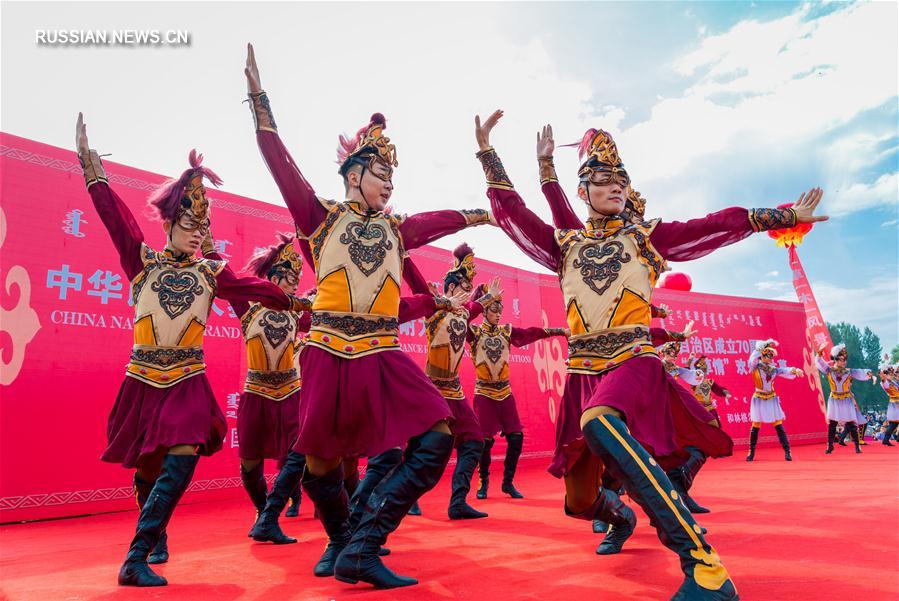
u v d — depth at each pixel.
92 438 6.11
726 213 2.83
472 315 5.64
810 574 2.45
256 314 4.61
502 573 2.68
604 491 2.96
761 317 13.90
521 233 3.03
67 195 6.35
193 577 2.82
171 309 3.15
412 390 2.64
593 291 2.72
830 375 11.14
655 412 2.48
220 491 6.93
